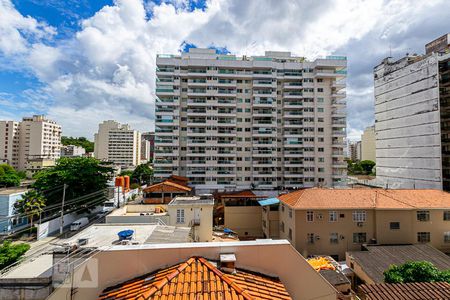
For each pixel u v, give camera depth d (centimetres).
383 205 2564
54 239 3219
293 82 5738
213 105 5447
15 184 5734
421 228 2550
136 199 5234
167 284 578
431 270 1562
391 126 5538
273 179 5528
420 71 4834
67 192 3722
